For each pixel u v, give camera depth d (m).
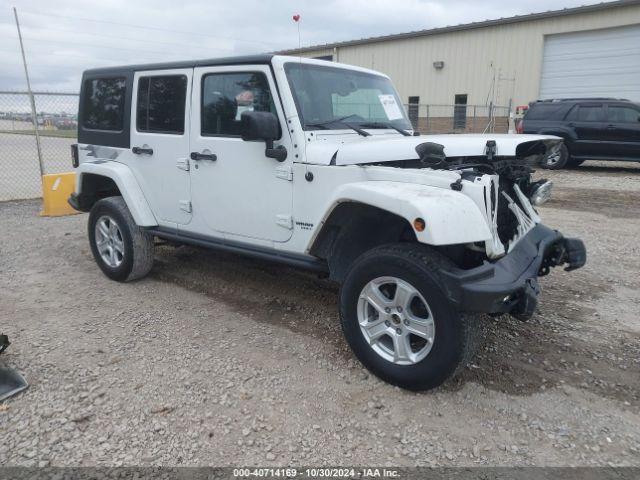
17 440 2.70
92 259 5.96
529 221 3.67
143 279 5.20
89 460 2.56
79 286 5.03
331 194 3.40
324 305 4.52
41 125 11.39
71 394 3.11
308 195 3.56
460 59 21.11
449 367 2.90
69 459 2.56
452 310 2.85
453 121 21.78
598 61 18.20
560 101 13.80
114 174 4.84
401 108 4.78
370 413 2.95
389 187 3.07
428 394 3.13
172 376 3.33
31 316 4.29
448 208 2.82
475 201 2.99
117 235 5.05
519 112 19.39
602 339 3.90
